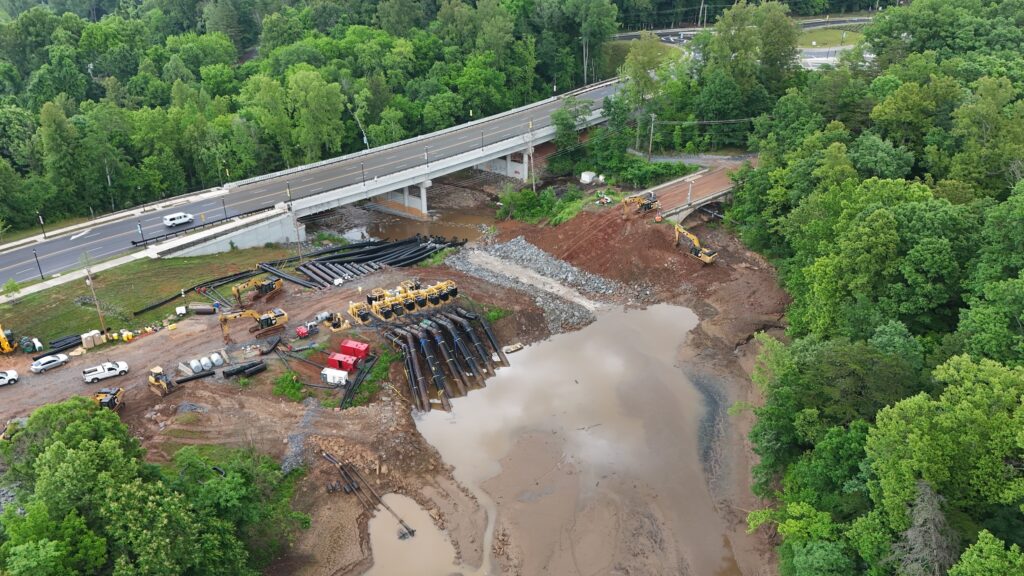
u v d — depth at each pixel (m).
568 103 144.12
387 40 162.75
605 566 60.47
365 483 68.44
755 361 87.06
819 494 53.56
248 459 58.84
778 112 118.62
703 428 76.69
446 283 94.62
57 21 147.88
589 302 102.38
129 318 88.00
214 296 94.56
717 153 142.38
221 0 176.38
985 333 53.16
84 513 45.09
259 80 133.38
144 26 163.00
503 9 172.50
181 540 45.06
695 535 63.38
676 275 105.94
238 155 131.12
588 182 138.62
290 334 85.69
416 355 83.25
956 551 41.38
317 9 172.88
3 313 85.94
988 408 44.06
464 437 75.50
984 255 60.50
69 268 96.81
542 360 88.88
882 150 93.12
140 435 69.50
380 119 149.88
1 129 117.62
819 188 92.25
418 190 133.38
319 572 59.34
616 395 82.06
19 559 39.25
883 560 43.69
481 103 162.12
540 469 71.12
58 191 113.56
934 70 111.62
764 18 141.38
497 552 61.78
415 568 60.22
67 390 74.25
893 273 66.19
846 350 55.69
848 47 177.62
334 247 115.69
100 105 124.56
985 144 89.00
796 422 55.28
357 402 77.12
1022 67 114.06
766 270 106.06
